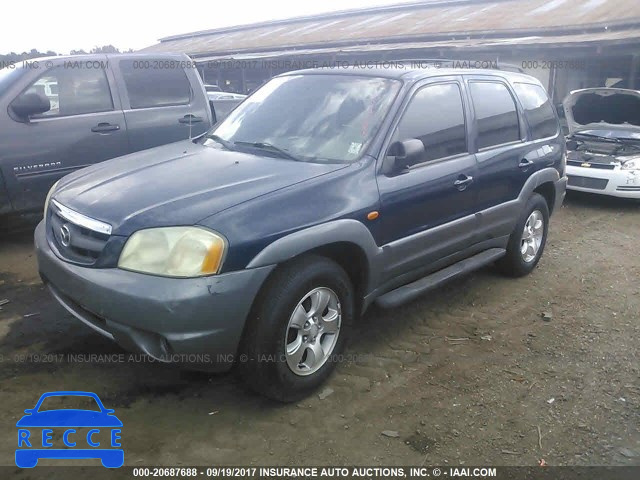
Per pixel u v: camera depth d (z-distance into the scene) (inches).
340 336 137.4
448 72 173.6
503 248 198.4
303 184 128.9
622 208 335.9
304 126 156.0
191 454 112.4
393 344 159.3
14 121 216.8
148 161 151.4
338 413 127.4
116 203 123.6
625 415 131.0
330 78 168.9
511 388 140.0
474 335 166.9
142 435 117.1
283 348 121.6
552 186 218.2
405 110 152.4
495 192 182.4
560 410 132.0
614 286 209.9
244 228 114.9
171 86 263.6
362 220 134.4
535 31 588.1
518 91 204.1
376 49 677.3
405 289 156.6
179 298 108.7
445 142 164.6
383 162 143.3
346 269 143.1
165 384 135.0
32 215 227.3
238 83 956.6
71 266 122.0
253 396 132.1
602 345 163.6
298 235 120.5
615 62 537.6
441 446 118.2
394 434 121.0
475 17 740.7
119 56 249.0
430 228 157.6
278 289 119.6
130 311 111.0
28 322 162.9
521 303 191.2
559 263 233.6
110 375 137.4
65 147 227.3
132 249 114.1
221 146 160.9
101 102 240.2
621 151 350.3
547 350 159.5
